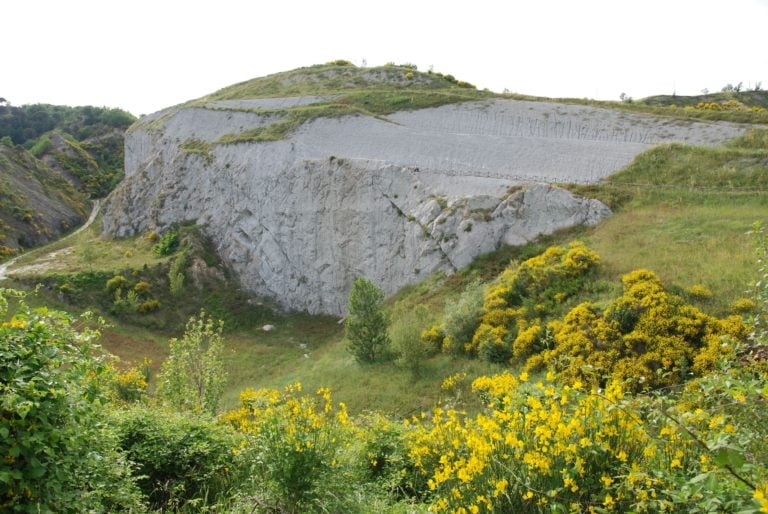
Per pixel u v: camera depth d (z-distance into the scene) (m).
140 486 7.43
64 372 4.96
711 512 3.62
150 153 54.69
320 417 6.73
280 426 6.41
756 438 4.27
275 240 37.56
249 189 39.59
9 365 4.48
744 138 29.48
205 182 43.19
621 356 14.38
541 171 30.03
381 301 22.06
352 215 33.28
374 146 37.03
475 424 7.29
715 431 4.40
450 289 25.00
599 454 4.83
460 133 37.28
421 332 20.67
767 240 7.11
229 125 47.56
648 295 15.36
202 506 6.88
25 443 4.29
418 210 29.75
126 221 49.06
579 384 5.21
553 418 4.93
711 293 15.26
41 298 35.75
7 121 102.75
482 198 27.11
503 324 18.62
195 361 16.12
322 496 6.17
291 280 36.56
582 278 18.80
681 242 19.34
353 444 8.30
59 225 64.19
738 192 22.98
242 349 31.38
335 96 49.25
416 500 7.32
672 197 24.08
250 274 38.66
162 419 8.59
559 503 4.62
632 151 30.28
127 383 16.14
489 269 24.61
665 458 4.81
